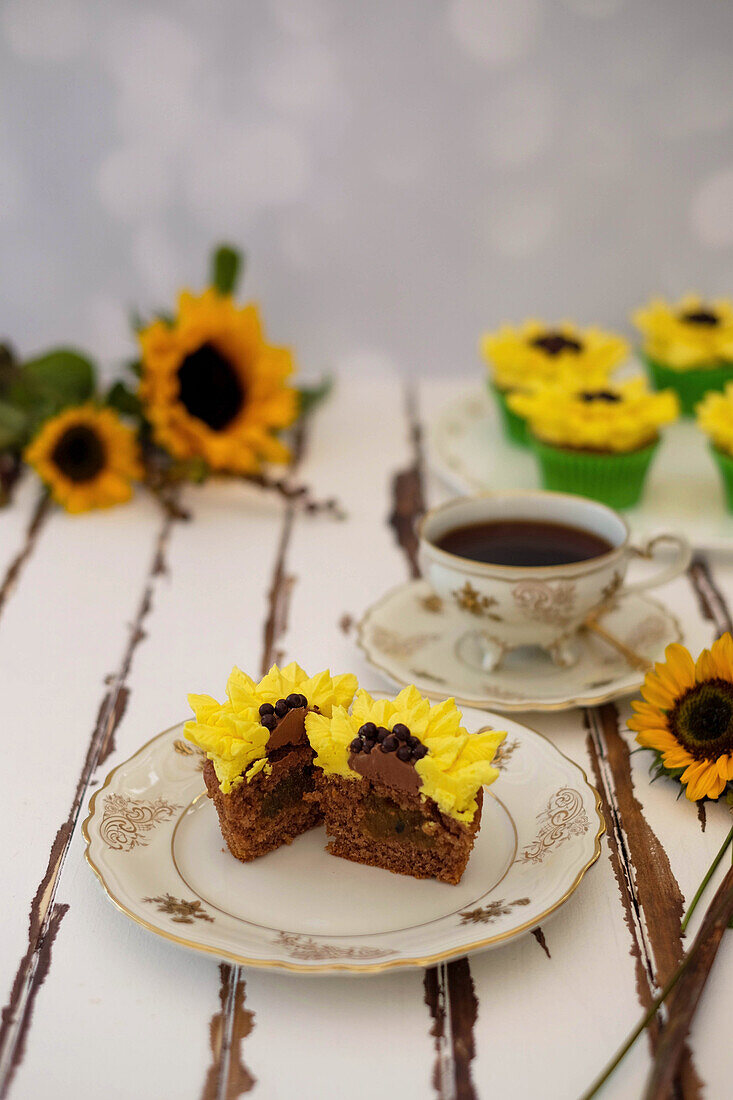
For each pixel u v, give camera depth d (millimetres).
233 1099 351
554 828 431
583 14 895
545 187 959
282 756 432
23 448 789
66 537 715
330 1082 356
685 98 920
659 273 987
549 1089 353
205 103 939
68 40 917
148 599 639
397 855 425
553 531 581
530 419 728
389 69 921
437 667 553
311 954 377
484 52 911
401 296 1008
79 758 507
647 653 553
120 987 389
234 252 813
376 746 419
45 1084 356
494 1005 380
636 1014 376
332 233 986
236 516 746
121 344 1032
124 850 423
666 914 413
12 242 996
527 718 526
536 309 1009
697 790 445
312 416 905
